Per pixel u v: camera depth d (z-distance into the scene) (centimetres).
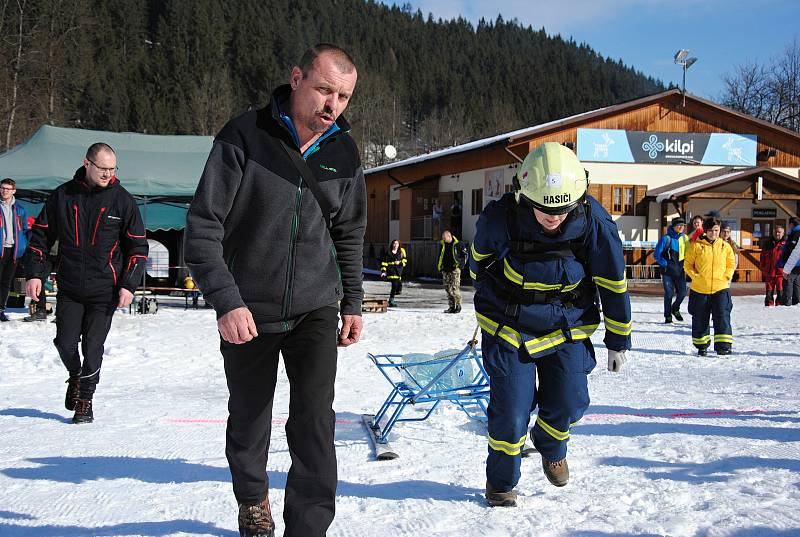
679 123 2922
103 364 908
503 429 372
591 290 385
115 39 8606
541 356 370
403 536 337
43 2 4969
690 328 1355
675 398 688
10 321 1347
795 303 1820
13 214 1343
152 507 379
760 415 605
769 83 5484
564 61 13750
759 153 2992
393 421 518
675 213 2891
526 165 360
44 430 554
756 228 2944
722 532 336
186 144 1945
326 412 306
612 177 2862
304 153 317
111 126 7306
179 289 1675
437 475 439
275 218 306
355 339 340
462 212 3222
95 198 564
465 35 13425
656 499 386
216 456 481
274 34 10319
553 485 412
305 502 299
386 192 4009
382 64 11038
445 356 545
